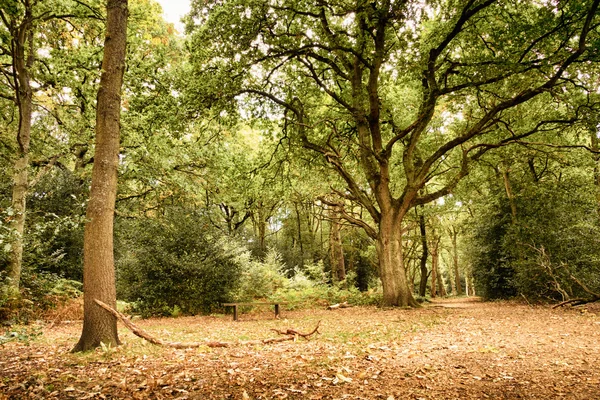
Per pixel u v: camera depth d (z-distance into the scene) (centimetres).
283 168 1822
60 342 758
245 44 1305
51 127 1617
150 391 402
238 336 850
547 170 1745
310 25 1478
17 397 384
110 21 720
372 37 1335
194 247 1545
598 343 629
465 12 1226
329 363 526
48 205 1691
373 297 1758
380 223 1562
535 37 1183
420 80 1641
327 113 1745
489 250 2008
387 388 409
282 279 2103
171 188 1806
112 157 697
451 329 862
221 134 1877
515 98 1309
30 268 1265
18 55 1138
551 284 1527
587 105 1252
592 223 1469
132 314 1416
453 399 372
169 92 1430
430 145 1970
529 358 534
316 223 3738
